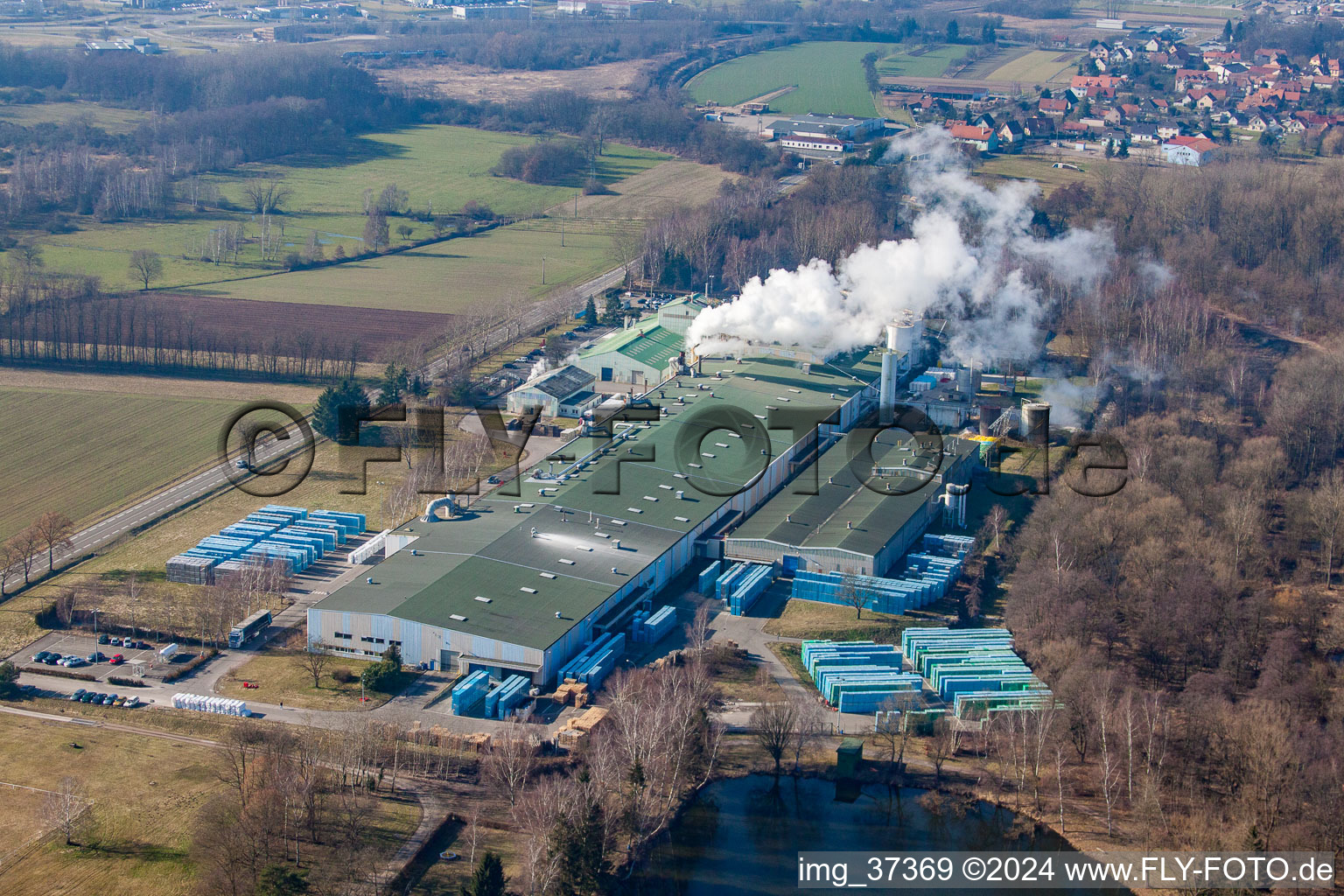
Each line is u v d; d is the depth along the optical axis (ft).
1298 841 581.12
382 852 582.76
